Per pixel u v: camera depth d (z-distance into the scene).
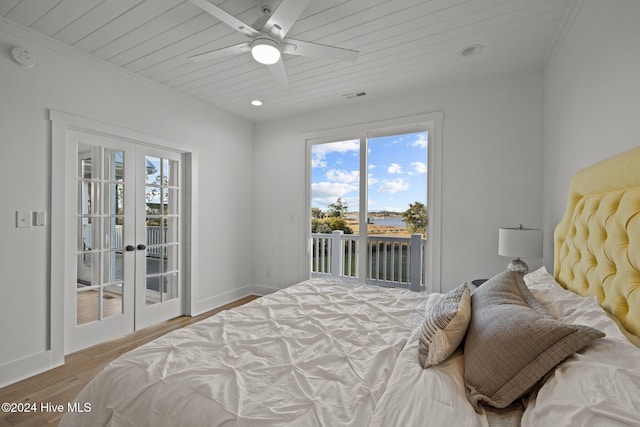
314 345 1.34
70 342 2.50
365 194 3.61
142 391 1.05
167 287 3.35
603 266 1.25
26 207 2.17
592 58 1.62
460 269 3.02
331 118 3.76
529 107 2.72
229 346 1.33
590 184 1.48
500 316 1.07
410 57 2.50
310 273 4.00
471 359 1.02
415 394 0.92
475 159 2.94
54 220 2.32
